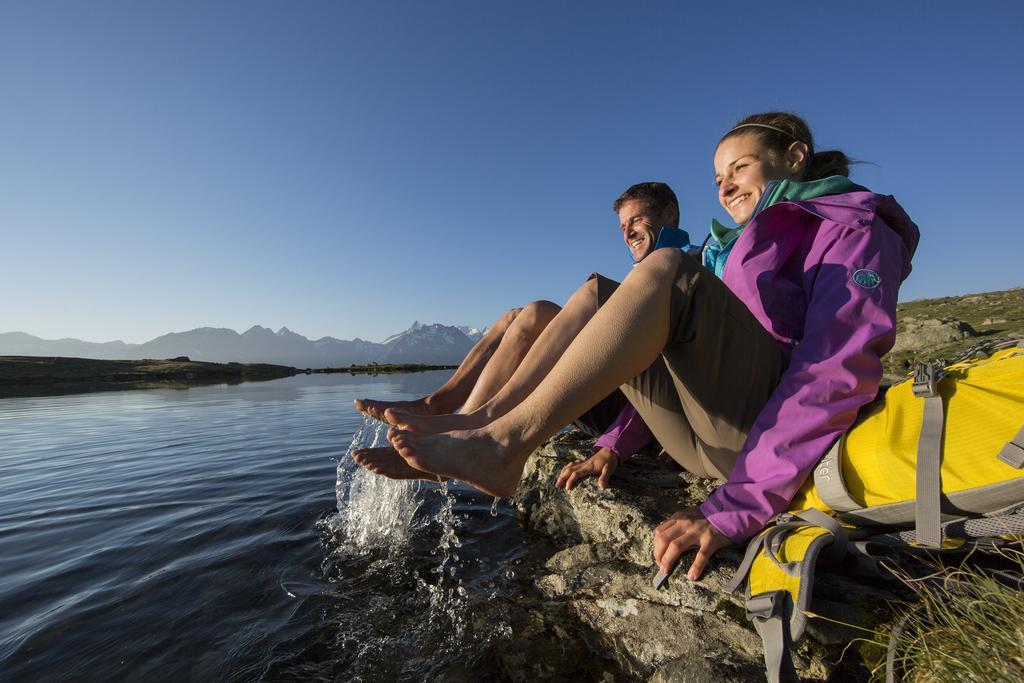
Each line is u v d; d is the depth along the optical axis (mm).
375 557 2486
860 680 1189
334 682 1552
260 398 15867
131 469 5078
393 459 1804
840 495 1258
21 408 13695
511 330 2115
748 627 1423
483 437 1440
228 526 3051
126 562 2553
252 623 1899
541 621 1821
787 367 1571
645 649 1559
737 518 1352
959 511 1109
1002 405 1104
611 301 1417
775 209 1666
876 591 1368
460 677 1575
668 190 3166
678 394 1681
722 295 1444
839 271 1433
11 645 1791
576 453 2824
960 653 1017
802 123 1982
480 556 2443
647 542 1903
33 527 3246
